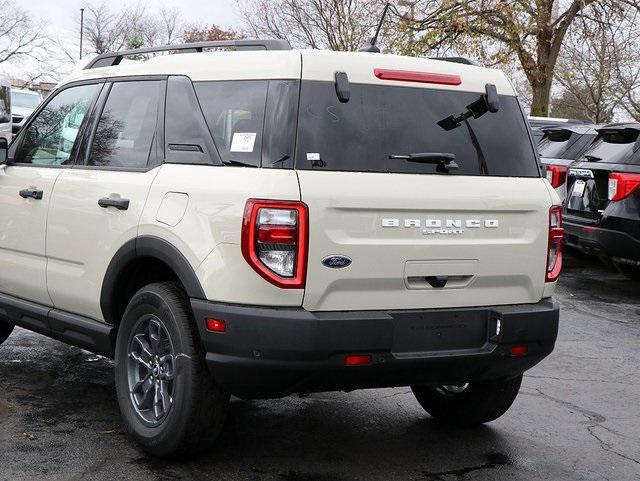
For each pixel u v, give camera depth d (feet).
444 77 14.96
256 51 14.49
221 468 14.46
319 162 13.47
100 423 16.37
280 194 13.03
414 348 13.94
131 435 15.12
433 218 14.07
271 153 13.51
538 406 19.04
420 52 79.25
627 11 79.82
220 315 13.25
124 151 16.11
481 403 16.63
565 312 30.09
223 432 16.29
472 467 15.11
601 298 33.01
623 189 32.71
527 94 114.93
